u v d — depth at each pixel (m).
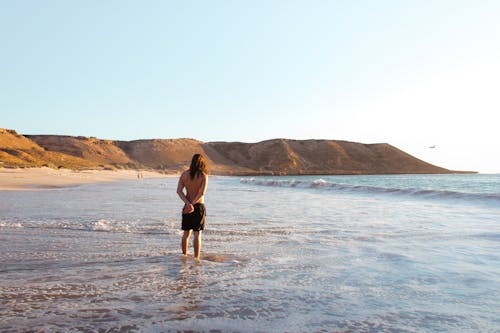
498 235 6.41
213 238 6.10
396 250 5.12
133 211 10.05
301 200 15.66
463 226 7.61
